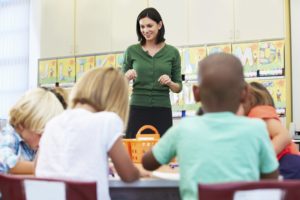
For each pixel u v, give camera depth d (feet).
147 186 4.04
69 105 4.56
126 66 8.57
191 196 3.50
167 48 8.54
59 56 16.12
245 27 13.08
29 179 3.62
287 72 12.64
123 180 4.08
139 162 5.58
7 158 4.85
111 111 4.37
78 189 3.50
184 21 13.94
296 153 5.98
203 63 3.79
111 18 15.26
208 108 3.76
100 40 15.40
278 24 12.69
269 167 3.67
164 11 14.26
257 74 12.74
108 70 4.51
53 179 3.55
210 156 3.50
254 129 3.61
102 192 3.96
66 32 16.07
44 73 16.34
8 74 17.52
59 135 4.18
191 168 3.54
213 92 3.67
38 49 16.99
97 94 4.33
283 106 12.34
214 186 3.00
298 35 12.70
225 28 13.35
